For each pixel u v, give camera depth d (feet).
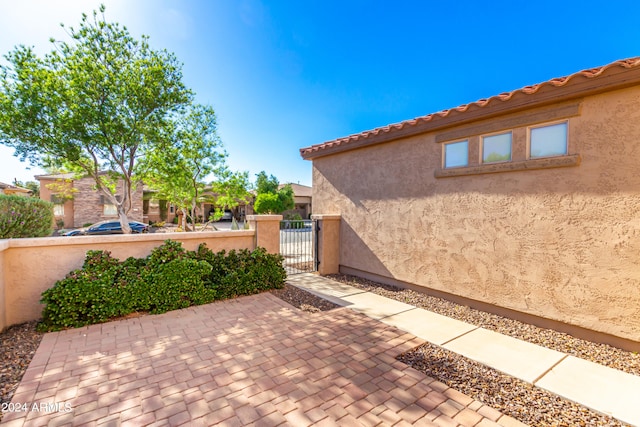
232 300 22.08
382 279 26.53
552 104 15.42
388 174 25.27
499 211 17.97
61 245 18.78
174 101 43.55
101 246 20.08
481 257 18.95
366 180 27.45
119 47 40.37
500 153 18.07
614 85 12.87
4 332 16.28
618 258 13.56
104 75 38.68
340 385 11.43
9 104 35.94
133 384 11.41
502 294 17.95
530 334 15.94
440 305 20.63
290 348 14.51
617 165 13.50
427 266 22.36
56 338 15.48
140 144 46.19
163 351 14.12
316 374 12.20
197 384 11.45
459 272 20.25
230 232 25.67
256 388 11.21
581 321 14.82
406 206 23.82
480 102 17.53
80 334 15.99
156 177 54.90
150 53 42.47
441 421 9.47
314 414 9.77
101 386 11.26
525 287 16.89
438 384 11.57
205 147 55.67
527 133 16.67
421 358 13.65
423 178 22.45
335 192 31.12
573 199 14.93
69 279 17.12
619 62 12.24
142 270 19.56
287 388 11.22
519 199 17.03
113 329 16.67
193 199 58.13
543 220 16.06
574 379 11.85
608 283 13.89
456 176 20.22
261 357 13.60
